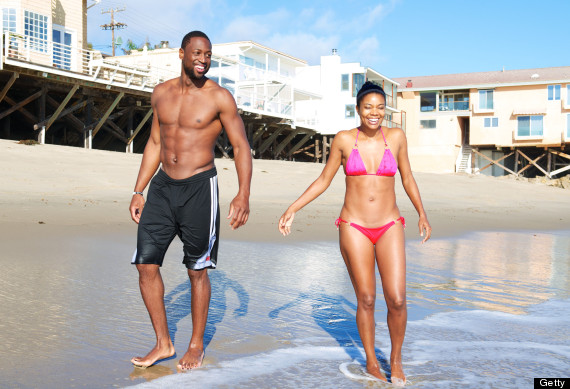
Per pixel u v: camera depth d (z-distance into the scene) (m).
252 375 3.18
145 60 30.77
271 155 42.09
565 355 3.70
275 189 18.22
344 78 46.34
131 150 27.75
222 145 33.38
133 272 5.68
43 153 18.50
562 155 44.69
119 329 3.86
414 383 3.15
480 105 46.75
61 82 23.55
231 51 39.53
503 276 6.64
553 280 6.45
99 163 18.36
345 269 6.64
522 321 4.57
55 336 3.62
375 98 3.33
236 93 34.09
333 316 4.55
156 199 3.37
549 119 44.66
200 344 3.41
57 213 9.95
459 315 4.72
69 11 26.91
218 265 6.51
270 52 41.69
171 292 5.04
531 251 9.07
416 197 3.48
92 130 25.97
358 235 3.33
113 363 3.25
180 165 3.33
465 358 3.61
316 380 3.14
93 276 5.39
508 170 45.59
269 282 5.71
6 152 17.39
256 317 4.41
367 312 3.31
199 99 3.34
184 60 3.32
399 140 3.43
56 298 4.52
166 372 3.18
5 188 12.95
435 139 48.22
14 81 22.02
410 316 4.66
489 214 16.02
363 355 3.61
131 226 9.14
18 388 2.80
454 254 8.42
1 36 20.53
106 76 27.97
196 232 3.35
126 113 29.77
